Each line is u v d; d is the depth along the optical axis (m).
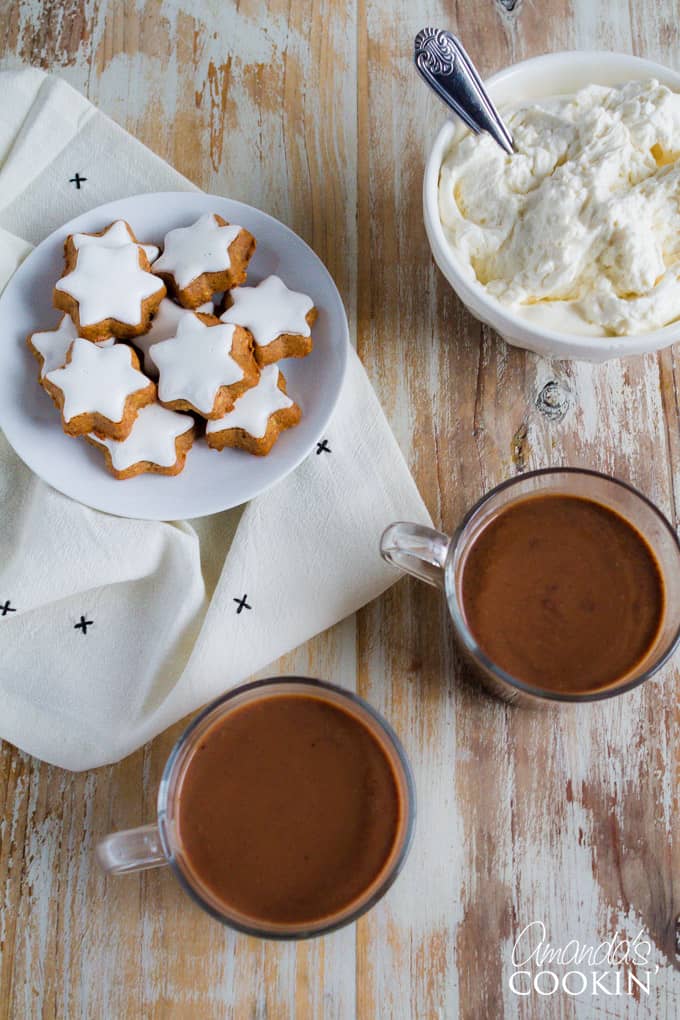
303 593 0.68
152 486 0.67
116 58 0.75
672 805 0.67
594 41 0.74
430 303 0.72
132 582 0.69
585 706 0.68
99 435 0.66
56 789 0.68
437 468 0.71
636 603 0.64
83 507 0.67
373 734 0.63
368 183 0.73
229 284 0.68
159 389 0.66
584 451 0.71
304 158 0.73
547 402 0.71
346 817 0.63
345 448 0.69
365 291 0.72
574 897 0.67
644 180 0.65
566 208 0.64
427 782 0.68
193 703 0.67
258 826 0.63
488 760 0.68
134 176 0.71
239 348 0.66
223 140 0.74
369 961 0.66
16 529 0.69
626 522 0.64
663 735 0.68
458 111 0.65
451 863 0.67
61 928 0.67
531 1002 0.66
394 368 0.71
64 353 0.67
